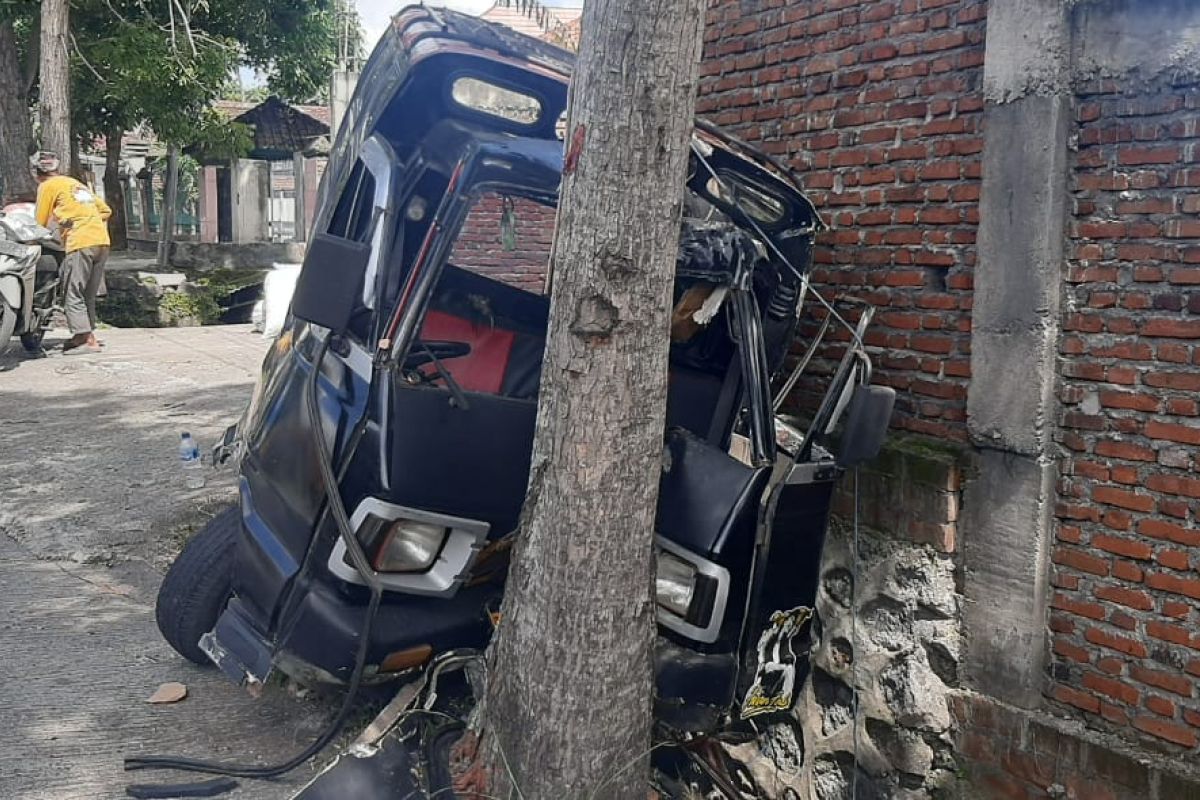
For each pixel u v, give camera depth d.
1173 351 3.45
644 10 2.72
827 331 4.65
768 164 4.41
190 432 8.15
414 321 3.53
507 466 3.63
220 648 3.88
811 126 4.70
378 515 3.48
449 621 3.73
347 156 4.47
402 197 4.13
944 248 4.15
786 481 3.78
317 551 3.62
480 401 3.59
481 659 3.64
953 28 4.08
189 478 7.06
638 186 2.80
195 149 19.34
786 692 4.21
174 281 16.56
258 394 4.53
